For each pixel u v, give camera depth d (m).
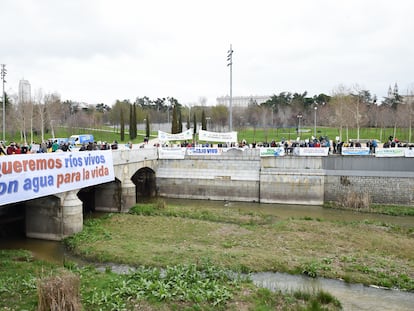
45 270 19.58
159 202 37.81
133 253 22.98
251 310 15.33
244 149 44.03
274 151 42.84
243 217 33.69
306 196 41.44
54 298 13.63
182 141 72.00
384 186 39.56
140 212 35.34
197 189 45.06
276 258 22.42
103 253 22.97
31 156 23.94
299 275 20.48
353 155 40.38
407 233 28.72
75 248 24.28
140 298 15.66
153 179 46.41
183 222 31.17
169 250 23.55
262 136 85.62
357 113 68.25
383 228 30.02
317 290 18.16
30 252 23.55
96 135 94.56
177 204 41.50
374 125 89.81
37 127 84.25
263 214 34.94
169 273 18.83
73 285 14.56
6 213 28.92
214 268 20.34
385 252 24.27
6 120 80.12
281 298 16.92
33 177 24.09
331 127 95.81
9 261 21.08
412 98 85.00
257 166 43.56
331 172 40.97
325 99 114.31
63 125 107.31
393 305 16.98
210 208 37.69
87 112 130.50
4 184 21.92
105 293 16.06
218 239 26.75
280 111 104.44
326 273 20.47
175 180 45.78
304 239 26.75
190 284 17.47
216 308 15.26
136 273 18.77
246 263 21.58
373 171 39.84
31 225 27.36
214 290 16.84
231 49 47.84
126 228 29.09
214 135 44.53
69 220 26.97
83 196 37.78
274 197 42.44
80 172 28.72
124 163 36.38
